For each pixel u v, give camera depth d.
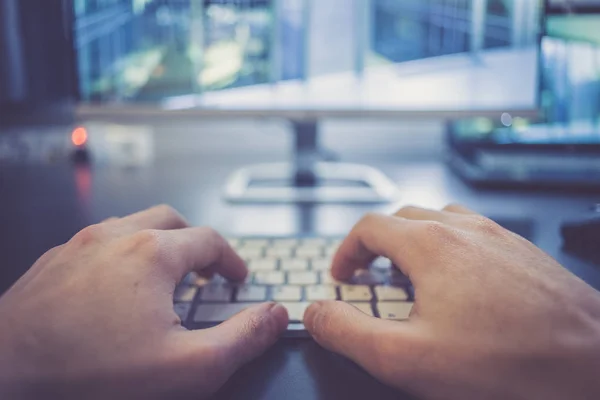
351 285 0.46
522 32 0.73
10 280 0.50
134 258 0.37
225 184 0.86
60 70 1.01
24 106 1.01
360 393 0.34
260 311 0.38
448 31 0.73
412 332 0.33
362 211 0.73
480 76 0.74
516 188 0.83
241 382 0.35
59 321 0.32
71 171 0.95
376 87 0.75
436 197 0.79
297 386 0.34
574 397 0.29
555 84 0.79
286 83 0.76
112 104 0.76
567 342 0.31
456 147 0.97
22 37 0.99
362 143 1.10
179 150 1.08
